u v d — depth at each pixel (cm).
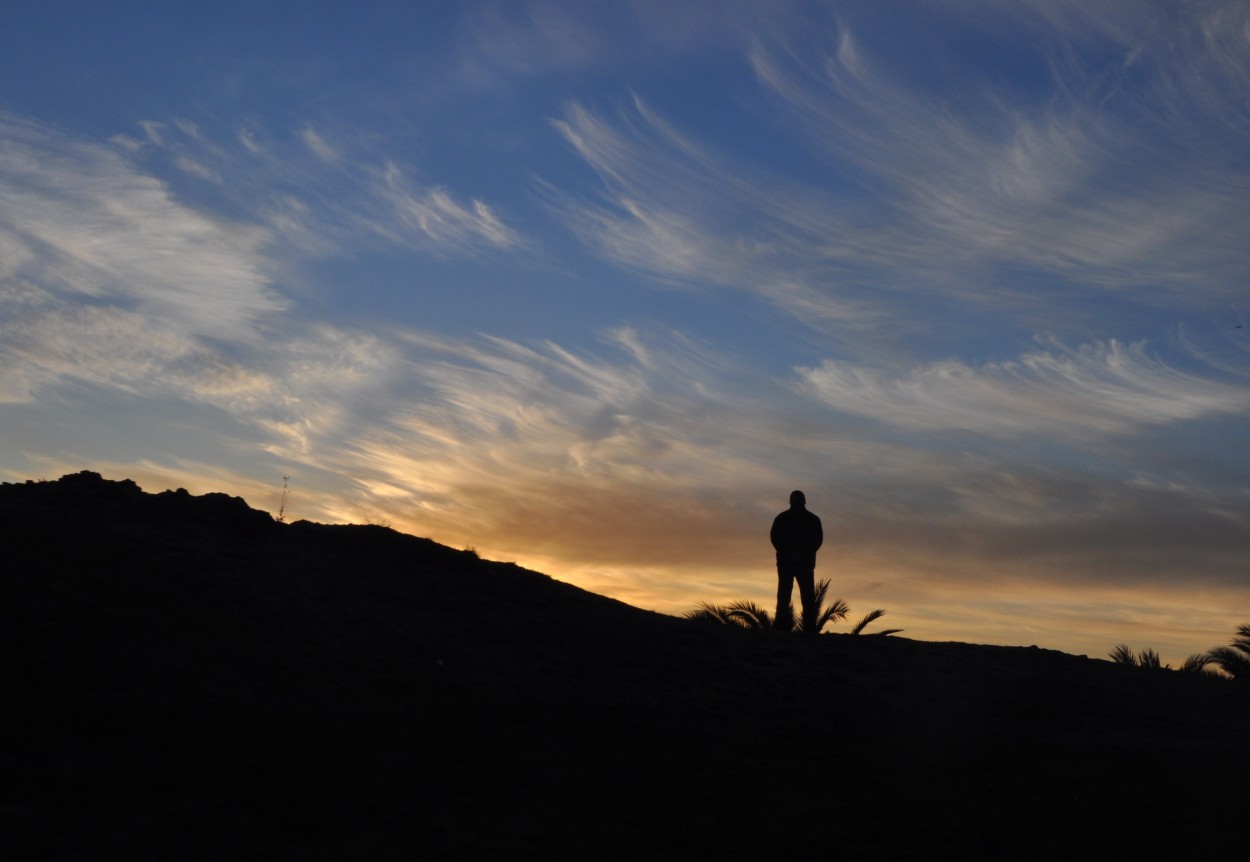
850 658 1523
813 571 1947
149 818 714
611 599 1673
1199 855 775
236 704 958
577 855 732
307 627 1179
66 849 651
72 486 1427
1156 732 1298
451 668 1182
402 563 1497
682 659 1405
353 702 1024
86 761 782
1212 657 2366
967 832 816
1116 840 805
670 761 993
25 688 886
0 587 1047
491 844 743
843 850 767
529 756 970
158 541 1314
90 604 1073
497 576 1571
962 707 1330
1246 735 1305
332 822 755
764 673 1400
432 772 891
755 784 934
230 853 681
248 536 1443
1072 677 1556
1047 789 955
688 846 762
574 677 1253
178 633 1073
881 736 1165
